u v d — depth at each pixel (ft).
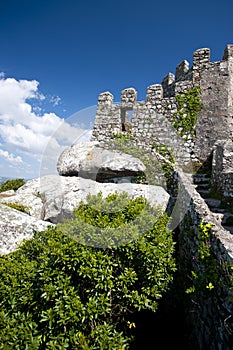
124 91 47.73
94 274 12.75
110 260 14.03
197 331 14.80
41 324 12.71
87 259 12.92
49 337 12.01
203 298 14.08
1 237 21.61
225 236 14.14
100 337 12.34
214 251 14.17
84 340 11.97
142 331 16.84
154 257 14.65
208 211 19.06
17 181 54.03
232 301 10.43
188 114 44.83
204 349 13.43
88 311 12.27
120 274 14.34
